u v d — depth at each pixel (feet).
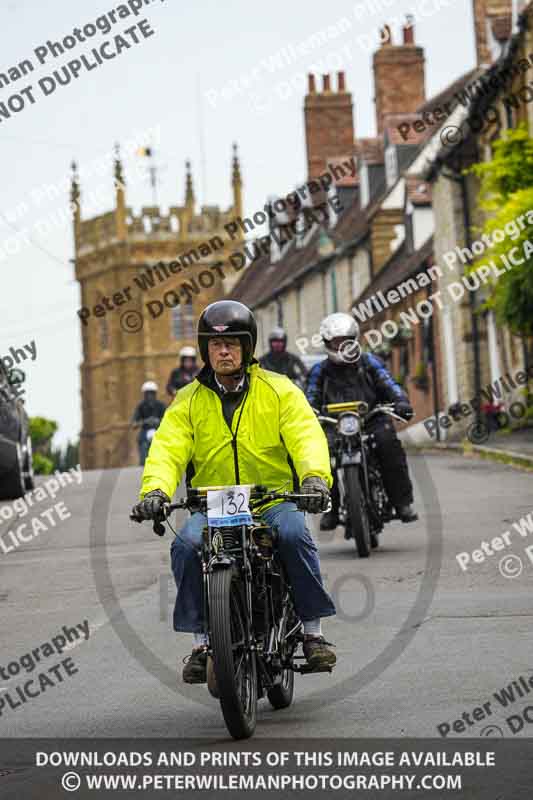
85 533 153.07
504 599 89.92
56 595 106.52
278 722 59.41
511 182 258.37
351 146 623.36
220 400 60.39
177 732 58.59
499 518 139.13
